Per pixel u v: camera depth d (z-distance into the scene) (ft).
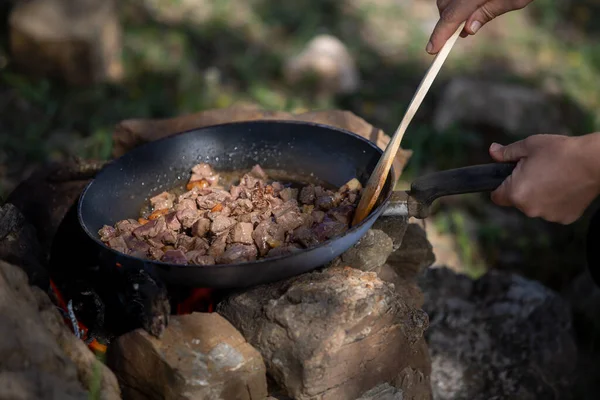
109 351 2.81
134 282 2.71
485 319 3.90
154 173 3.26
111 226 3.03
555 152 2.77
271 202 3.12
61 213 3.45
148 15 6.96
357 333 2.70
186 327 2.76
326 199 3.09
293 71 6.36
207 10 7.29
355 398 2.78
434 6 8.09
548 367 3.81
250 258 2.84
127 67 6.20
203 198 3.11
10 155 5.04
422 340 3.37
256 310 2.78
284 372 2.69
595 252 3.18
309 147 3.32
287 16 7.49
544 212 2.85
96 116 5.49
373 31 7.48
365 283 2.81
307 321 2.68
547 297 3.97
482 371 3.76
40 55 5.68
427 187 2.96
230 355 2.68
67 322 2.95
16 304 2.53
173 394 2.64
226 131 3.35
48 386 2.39
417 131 5.65
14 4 6.34
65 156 5.07
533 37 7.64
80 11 5.82
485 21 3.02
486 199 5.37
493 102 5.77
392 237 3.17
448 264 4.73
